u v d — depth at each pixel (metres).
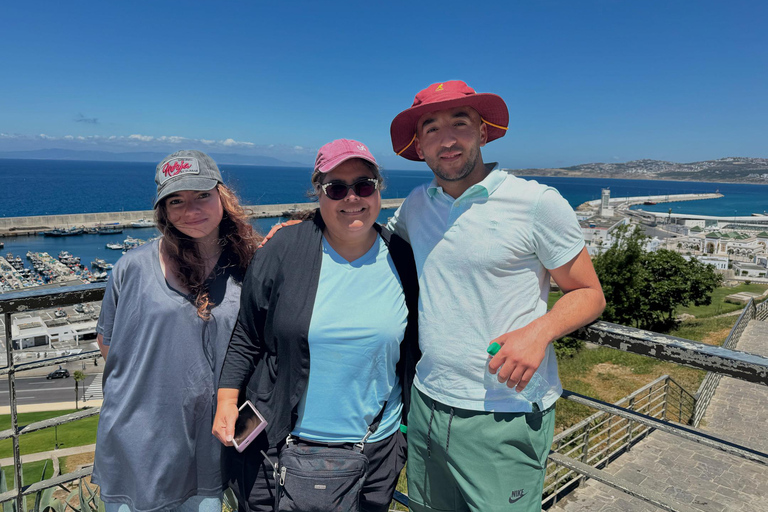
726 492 6.16
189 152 1.70
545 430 1.61
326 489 1.52
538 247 1.49
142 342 1.69
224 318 1.77
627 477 6.50
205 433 1.79
